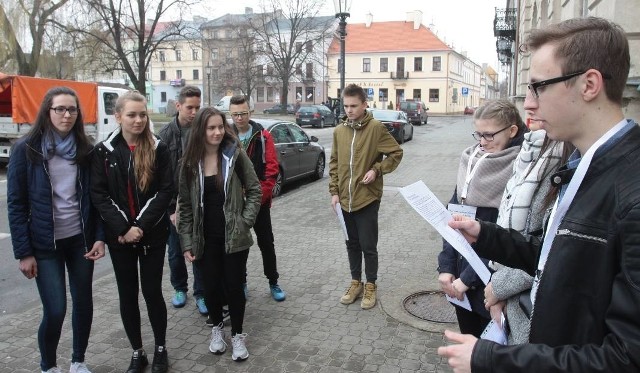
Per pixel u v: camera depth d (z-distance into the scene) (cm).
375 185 410
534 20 1436
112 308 420
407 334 366
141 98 301
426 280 476
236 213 323
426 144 2023
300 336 366
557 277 117
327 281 481
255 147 416
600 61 113
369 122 409
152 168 303
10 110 1279
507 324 179
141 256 312
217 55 5553
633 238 100
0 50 2203
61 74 2516
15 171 274
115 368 327
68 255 300
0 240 643
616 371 98
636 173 106
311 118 3127
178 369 323
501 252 168
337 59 6438
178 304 421
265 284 475
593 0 586
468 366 116
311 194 952
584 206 114
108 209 293
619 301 101
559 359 106
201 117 318
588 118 117
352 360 330
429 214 189
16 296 459
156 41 2909
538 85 121
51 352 299
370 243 415
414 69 6250
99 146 297
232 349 339
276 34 5206
